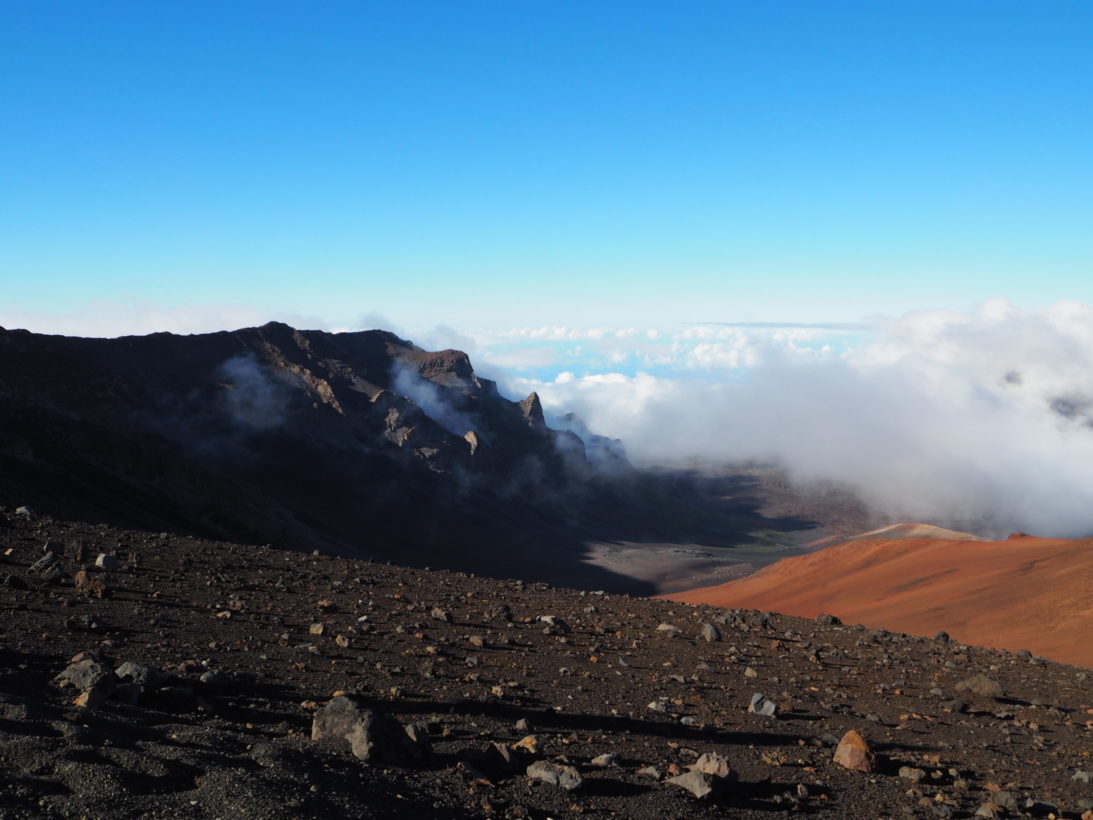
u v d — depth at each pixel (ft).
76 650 37.78
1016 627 144.25
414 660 47.55
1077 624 135.03
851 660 67.87
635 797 27.27
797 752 37.50
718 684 52.42
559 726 36.73
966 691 59.16
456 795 24.30
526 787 26.45
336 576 82.43
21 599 48.32
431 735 31.09
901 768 35.94
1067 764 42.11
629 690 46.96
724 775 30.35
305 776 22.40
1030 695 60.39
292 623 54.24
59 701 28.07
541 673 48.78
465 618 65.87
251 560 84.23
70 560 65.46
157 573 66.08
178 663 38.37
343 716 27.14
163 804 19.27
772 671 59.26
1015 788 36.01
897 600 198.49
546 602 84.48
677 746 35.45
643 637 67.77
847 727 44.37
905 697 55.11
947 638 87.81
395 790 23.39
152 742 23.59
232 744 24.89
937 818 30.71
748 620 86.02
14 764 20.26
